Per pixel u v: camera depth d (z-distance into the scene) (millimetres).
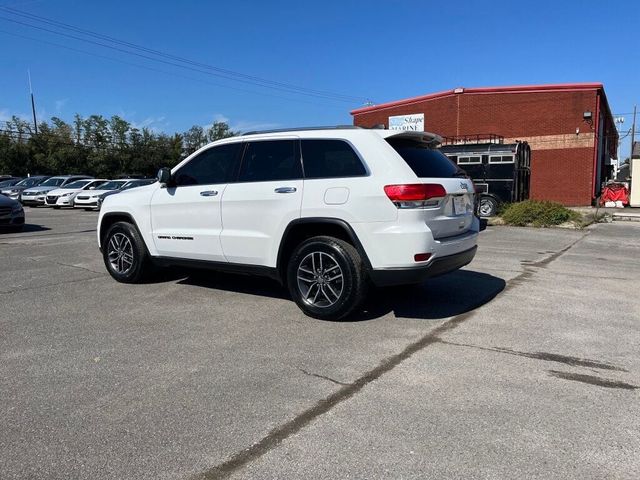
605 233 14227
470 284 7078
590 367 4109
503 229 15281
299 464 2770
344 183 5039
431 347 4547
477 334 4906
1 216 13797
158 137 71312
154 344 4633
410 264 4789
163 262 6645
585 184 25344
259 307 5840
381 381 3822
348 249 5055
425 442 2986
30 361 4227
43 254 9820
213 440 3014
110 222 7277
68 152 59250
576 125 25391
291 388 3705
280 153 5570
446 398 3549
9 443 2990
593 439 3027
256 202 5570
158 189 6586
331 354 4375
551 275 7805
